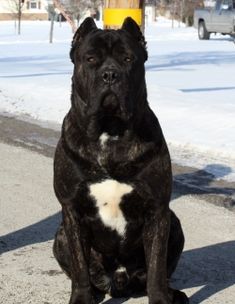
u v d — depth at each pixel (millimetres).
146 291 2898
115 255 2789
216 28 22234
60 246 2826
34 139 5867
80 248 2699
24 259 3291
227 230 3662
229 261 3271
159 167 2637
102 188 2627
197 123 6172
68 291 2961
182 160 5023
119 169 2609
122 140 2600
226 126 6012
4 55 15406
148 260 2682
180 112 6645
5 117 6910
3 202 4145
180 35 25266
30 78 9781
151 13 38750
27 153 5363
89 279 2713
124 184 2621
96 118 2590
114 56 2641
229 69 12086
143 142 2619
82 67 2678
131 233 2705
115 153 2604
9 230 3678
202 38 23094
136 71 2666
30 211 3988
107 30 2715
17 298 2898
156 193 2631
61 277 3094
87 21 2748
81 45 2709
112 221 2676
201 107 6883
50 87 8484
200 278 3094
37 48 18125
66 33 27047
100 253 2807
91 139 2611
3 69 11570
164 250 2668
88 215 2688
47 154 5336
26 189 4410
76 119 2676
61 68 11773
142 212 2660
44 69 11555
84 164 2625
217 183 4469
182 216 3859
